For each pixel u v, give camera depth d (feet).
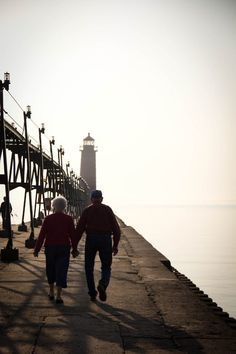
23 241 70.28
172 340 20.20
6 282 34.24
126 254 56.24
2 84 48.01
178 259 239.50
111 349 18.80
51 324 22.48
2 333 20.86
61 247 27.50
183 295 30.12
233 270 205.16
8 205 47.34
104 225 28.35
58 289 27.09
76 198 210.79
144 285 33.88
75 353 18.25
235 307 123.85
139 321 23.30
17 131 73.46
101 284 27.20
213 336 20.76
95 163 380.17
